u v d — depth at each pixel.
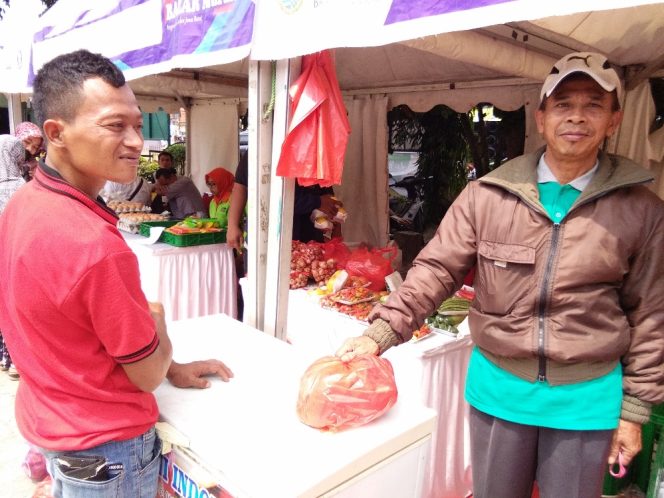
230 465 1.11
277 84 1.98
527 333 1.39
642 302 1.34
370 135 5.09
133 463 1.18
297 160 1.94
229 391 1.48
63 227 0.99
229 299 4.00
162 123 14.91
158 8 2.30
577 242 1.32
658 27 2.11
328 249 3.12
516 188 1.38
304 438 1.24
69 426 1.09
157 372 1.14
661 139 2.96
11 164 3.21
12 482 2.43
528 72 2.44
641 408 1.37
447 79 4.22
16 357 1.14
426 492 2.15
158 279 3.54
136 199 5.62
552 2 1.11
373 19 1.48
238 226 3.75
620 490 2.44
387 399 1.29
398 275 2.66
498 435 1.51
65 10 3.13
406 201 6.90
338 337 2.42
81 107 1.04
